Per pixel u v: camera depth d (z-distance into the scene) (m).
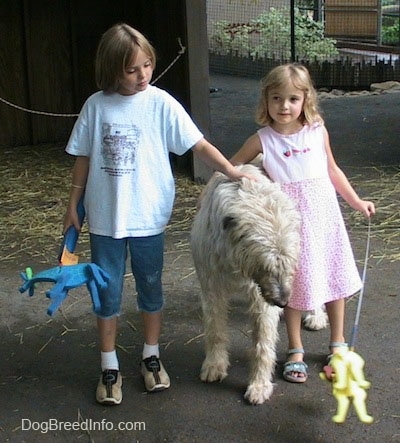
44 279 2.96
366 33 17.22
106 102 3.12
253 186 3.02
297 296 3.37
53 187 6.85
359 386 2.97
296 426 3.08
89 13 8.45
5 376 3.58
